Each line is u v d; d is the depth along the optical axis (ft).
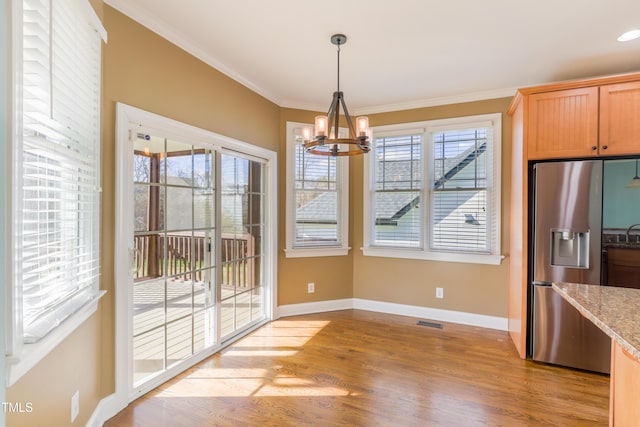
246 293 10.80
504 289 11.10
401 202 12.76
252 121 10.75
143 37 6.95
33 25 3.80
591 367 8.14
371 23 7.27
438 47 8.30
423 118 12.28
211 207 9.18
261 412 6.55
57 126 4.38
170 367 7.89
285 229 12.37
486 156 11.39
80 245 5.29
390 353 9.23
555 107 8.49
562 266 8.35
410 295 12.56
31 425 4.06
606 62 9.07
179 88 7.89
